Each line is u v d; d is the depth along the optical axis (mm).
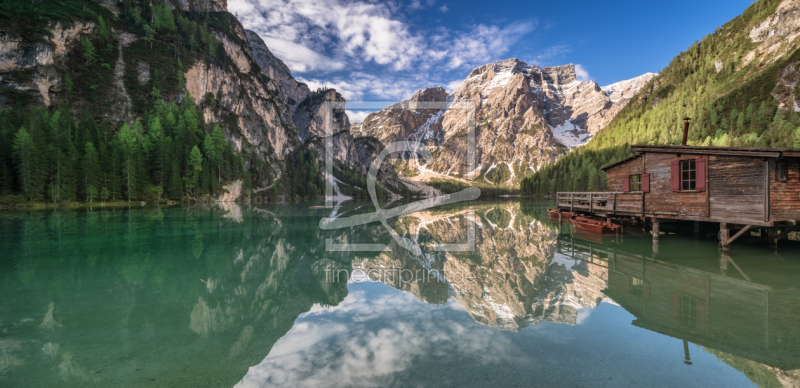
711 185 18016
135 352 6980
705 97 151750
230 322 8922
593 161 134875
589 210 28016
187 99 127250
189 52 147250
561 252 19719
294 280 13938
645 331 8031
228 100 153625
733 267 14648
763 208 15844
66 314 9250
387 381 5727
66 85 103500
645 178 21859
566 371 6066
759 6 185250
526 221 38625
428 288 12734
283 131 188625
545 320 9008
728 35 193000
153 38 140375
